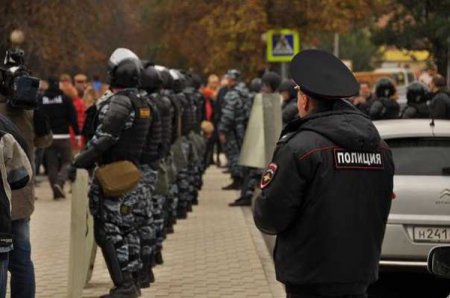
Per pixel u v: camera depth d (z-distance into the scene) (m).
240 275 14.07
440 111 19.59
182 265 14.84
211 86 33.69
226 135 24.58
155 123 12.30
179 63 56.62
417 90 19.75
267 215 6.93
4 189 8.30
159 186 14.06
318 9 34.03
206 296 12.56
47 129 10.78
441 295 13.36
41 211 21.20
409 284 14.07
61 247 16.25
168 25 50.38
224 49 36.62
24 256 9.75
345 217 6.89
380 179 7.08
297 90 7.27
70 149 23.62
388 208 7.21
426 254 12.54
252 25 34.19
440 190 12.61
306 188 6.91
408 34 30.39
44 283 13.25
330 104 7.13
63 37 38.88
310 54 7.19
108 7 43.28
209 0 39.19
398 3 30.08
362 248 6.97
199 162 22.28
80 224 11.01
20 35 29.06
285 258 7.03
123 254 11.58
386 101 20.03
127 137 11.31
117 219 11.48
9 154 8.43
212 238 17.61
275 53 29.59
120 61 11.41
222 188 26.31
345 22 34.22
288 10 34.25
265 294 12.73
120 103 11.15
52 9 36.44
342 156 6.91
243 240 17.39
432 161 13.02
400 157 13.09
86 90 27.27
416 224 12.55
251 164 20.95
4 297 8.45
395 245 12.55
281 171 6.90
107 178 11.21
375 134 7.03
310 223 6.91
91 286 13.01
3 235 8.26
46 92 23.45
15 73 10.39
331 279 6.89
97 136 11.09
